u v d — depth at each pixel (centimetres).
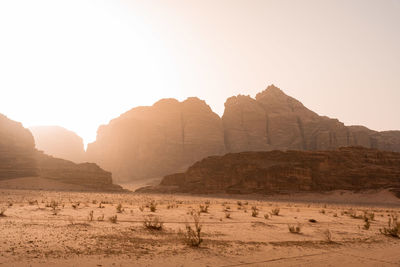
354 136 18925
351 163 10969
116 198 6131
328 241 1564
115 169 19700
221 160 12375
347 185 10225
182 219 2172
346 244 1509
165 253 1113
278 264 1061
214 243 1341
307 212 3688
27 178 11856
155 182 16862
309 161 11106
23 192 7444
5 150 12288
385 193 9369
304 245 1421
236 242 1398
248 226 1964
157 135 19938
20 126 13725
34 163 12694
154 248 1180
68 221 1806
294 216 2959
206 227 1820
